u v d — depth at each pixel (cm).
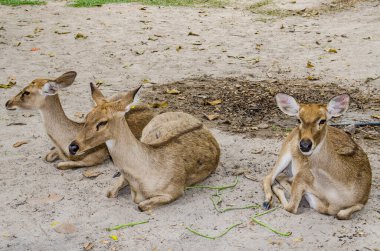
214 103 1018
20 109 780
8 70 1238
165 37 1537
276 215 647
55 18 1780
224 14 1839
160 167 664
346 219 630
